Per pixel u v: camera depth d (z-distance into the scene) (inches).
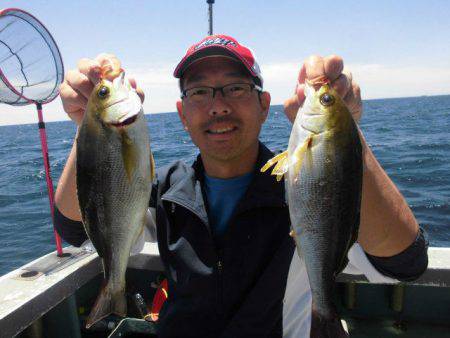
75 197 27.1
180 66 27.2
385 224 24.0
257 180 28.1
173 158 234.7
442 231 100.0
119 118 24.5
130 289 43.8
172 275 28.9
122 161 24.7
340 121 22.9
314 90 23.3
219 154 27.4
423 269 24.9
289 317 27.5
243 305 26.5
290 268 27.4
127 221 25.1
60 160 276.4
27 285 33.5
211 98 26.7
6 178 210.8
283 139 298.7
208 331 27.2
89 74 24.8
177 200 28.9
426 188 144.3
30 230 115.5
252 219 27.8
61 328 37.2
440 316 39.4
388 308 40.4
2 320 29.0
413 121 540.4
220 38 27.7
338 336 23.5
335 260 23.6
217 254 27.6
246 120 27.1
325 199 23.3
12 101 34.9
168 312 28.5
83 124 24.6
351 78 24.9
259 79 28.0
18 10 34.8
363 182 23.8
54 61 37.6
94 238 25.5
